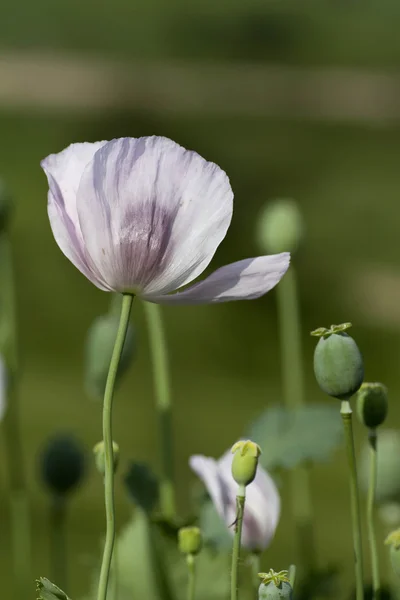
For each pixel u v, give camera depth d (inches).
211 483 66.7
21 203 431.2
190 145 748.0
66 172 63.4
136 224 62.4
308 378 282.7
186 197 62.6
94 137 740.0
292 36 1289.4
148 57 1259.8
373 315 380.5
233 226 464.1
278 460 72.7
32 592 91.7
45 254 346.9
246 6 1279.5
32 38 1270.9
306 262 427.8
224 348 305.6
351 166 625.6
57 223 62.9
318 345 62.8
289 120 1088.8
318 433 73.0
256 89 1213.1
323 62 1267.2
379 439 71.9
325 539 124.0
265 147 687.1
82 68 1217.4
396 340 351.6
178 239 62.6
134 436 196.9
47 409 216.2
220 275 62.9
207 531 72.3
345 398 62.9
